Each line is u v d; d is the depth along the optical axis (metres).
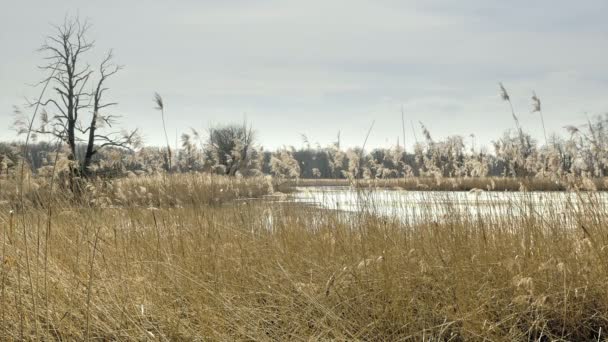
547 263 5.79
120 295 5.87
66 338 5.37
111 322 5.49
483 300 5.69
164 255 7.18
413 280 6.27
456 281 6.00
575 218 7.07
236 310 5.63
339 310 5.79
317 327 5.36
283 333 5.46
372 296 5.90
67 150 7.39
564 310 5.42
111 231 7.67
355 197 9.39
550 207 7.42
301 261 7.16
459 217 7.67
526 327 5.59
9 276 6.19
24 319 5.56
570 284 5.64
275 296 6.17
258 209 9.36
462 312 5.44
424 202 8.68
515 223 7.46
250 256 7.26
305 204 9.45
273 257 7.26
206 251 7.39
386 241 7.18
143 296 5.83
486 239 6.92
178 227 8.02
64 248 6.89
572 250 6.31
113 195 9.53
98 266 6.49
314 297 5.91
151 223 8.34
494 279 6.16
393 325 5.47
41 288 5.92
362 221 7.93
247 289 6.46
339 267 6.61
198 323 5.54
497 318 5.70
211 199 9.93
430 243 7.18
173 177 10.28
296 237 8.03
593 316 5.55
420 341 5.34
